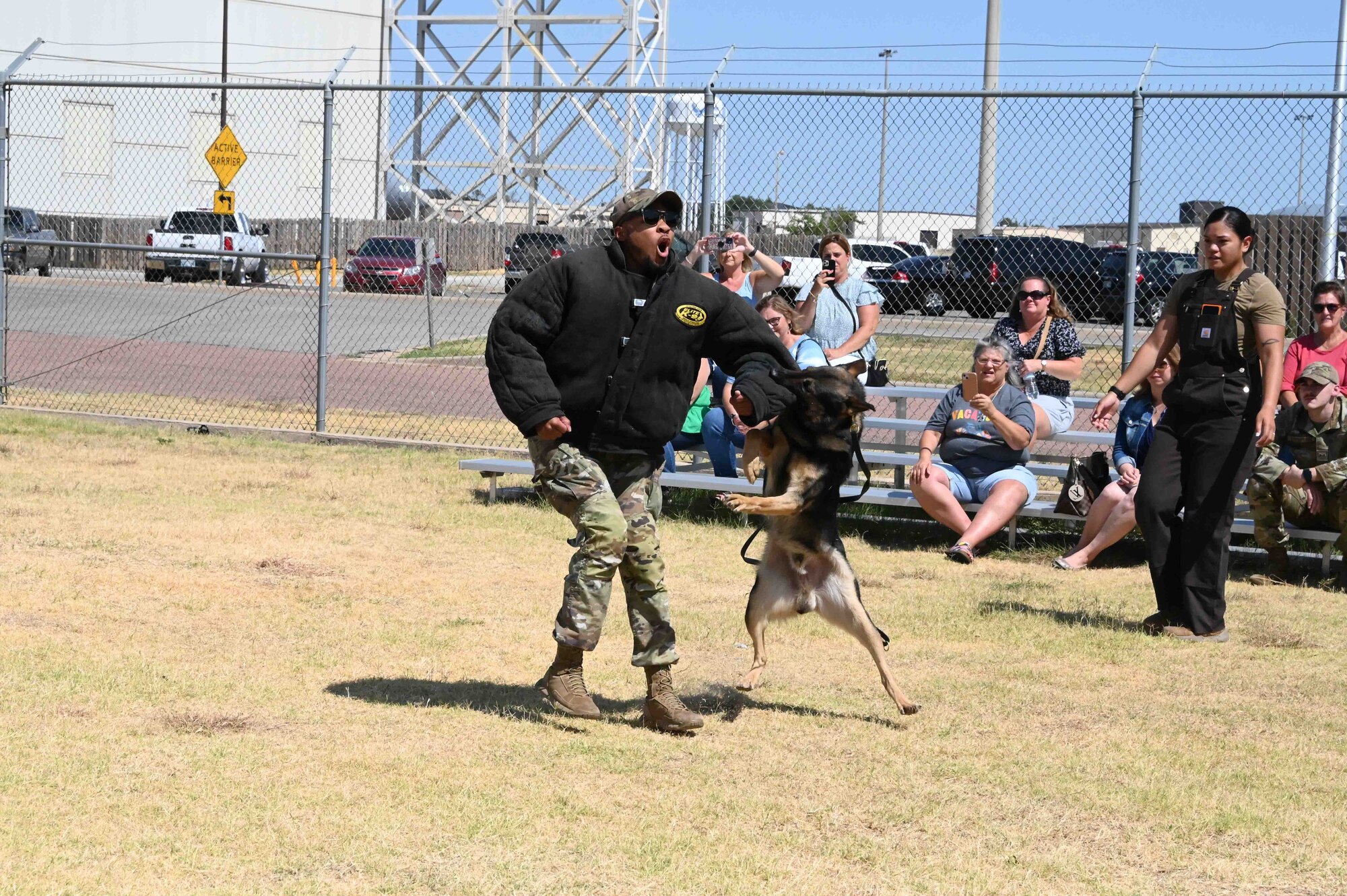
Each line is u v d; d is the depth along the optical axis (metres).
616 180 30.72
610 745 5.32
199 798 4.54
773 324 9.61
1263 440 6.97
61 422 13.78
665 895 3.94
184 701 5.61
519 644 6.82
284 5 54.28
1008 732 5.64
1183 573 7.29
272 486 10.88
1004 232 13.16
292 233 37.62
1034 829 4.57
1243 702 6.12
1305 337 9.37
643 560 5.48
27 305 26.78
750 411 5.43
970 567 9.11
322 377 13.30
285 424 14.13
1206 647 7.10
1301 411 8.78
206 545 8.70
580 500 5.42
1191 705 6.07
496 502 10.59
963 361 17.02
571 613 5.50
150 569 7.99
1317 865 4.32
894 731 5.62
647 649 5.48
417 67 46.53
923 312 14.43
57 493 10.15
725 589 8.20
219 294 29.33
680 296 5.46
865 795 4.85
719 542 9.59
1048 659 6.82
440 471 11.85
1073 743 5.52
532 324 5.33
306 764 4.92
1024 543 10.00
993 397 9.38
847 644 7.05
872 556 9.41
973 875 4.15
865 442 11.36
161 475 11.13
